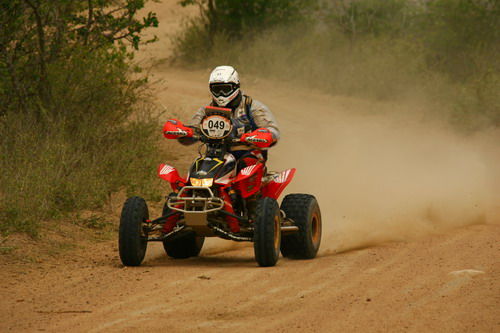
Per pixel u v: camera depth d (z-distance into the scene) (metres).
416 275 24.61
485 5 102.50
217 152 27.80
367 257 28.75
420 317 19.34
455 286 22.55
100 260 29.67
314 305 20.97
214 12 133.38
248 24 128.00
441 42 101.81
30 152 38.03
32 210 33.09
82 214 37.12
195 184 26.98
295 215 29.27
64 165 38.38
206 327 18.89
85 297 22.84
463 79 95.12
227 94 28.38
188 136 28.03
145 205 27.95
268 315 20.05
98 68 48.84
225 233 27.02
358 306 20.72
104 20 51.88
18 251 29.72
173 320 19.61
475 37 100.12
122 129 49.44
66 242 32.41
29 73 47.28
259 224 26.58
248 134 27.08
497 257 27.25
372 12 124.06
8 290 24.05
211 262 29.86
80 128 45.62
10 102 46.09
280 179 29.88
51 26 49.38
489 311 19.59
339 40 114.56
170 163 52.53
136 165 44.28
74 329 19.08
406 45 102.12
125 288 23.94
